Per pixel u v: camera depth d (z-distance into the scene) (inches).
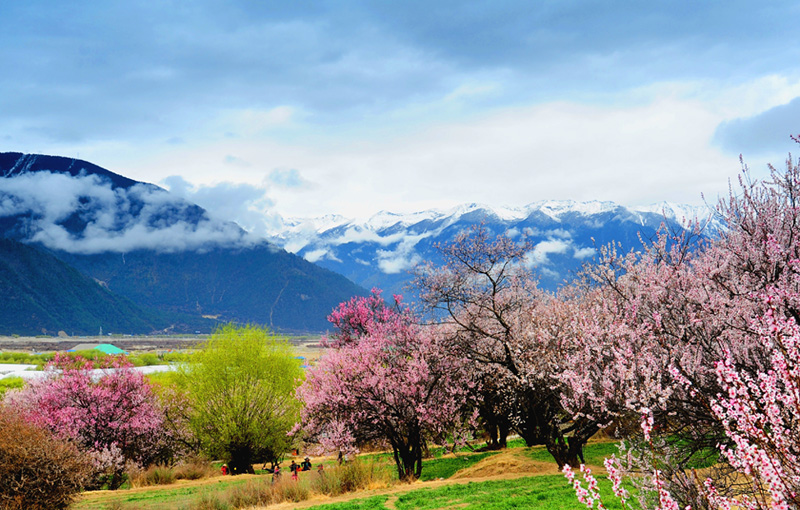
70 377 1201.4
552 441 719.1
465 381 946.1
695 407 358.3
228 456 1422.2
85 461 704.4
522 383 743.7
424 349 895.1
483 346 922.1
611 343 403.2
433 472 1039.0
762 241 372.5
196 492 997.2
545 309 816.3
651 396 344.5
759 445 176.4
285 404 1433.3
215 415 1412.4
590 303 570.3
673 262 428.8
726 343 358.0
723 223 416.8
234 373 1435.8
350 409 882.8
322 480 866.8
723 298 367.9
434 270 866.1
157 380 1665.8
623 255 481.7
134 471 1222.3
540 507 504.4
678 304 406.3
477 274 848.3
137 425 1219.2
